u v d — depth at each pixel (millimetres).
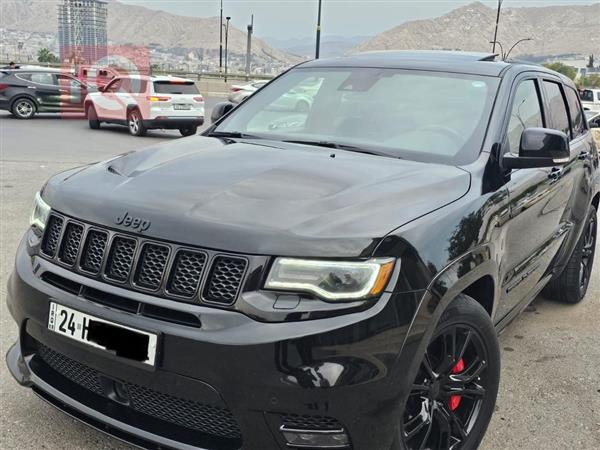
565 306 5109
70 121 20219
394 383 2145
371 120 3457
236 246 2123
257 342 2031
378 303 2121
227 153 3010
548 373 3859
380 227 2246
